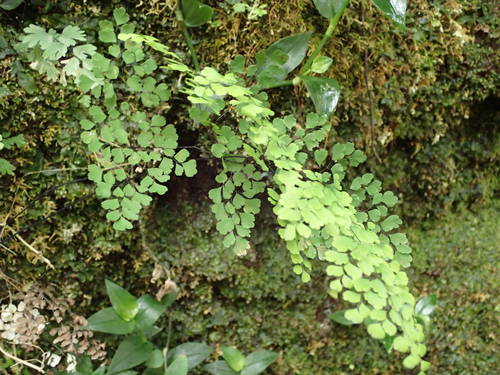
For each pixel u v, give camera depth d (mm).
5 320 539
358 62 586
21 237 544
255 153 467
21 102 512
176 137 479
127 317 565
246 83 559
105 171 539
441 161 677
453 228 715
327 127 488
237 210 509
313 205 441
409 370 700
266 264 642
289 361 667
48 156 539
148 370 584
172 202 621
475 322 703
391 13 490
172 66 442
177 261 613
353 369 688
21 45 498
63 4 520
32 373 565
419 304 650
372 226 484
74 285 578
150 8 528
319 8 517
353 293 435
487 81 622
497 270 708
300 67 567
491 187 727
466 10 604
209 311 636
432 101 624
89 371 579
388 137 634
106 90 459
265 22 553
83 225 562
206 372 634
